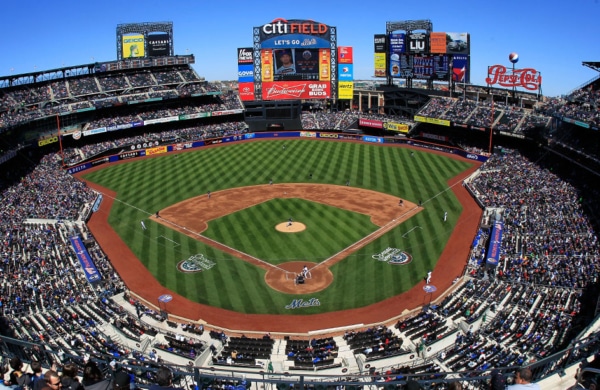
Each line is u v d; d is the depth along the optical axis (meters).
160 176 93.19
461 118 107.50
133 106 122.38
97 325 41.31
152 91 124.50
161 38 131.88
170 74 131.38
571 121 77.56
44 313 42.41
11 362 13.48
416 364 34.91
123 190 84.94
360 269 53.69
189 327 42.56
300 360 36.31
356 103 138.88
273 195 79.69
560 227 58.19
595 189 69.25
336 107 137.50
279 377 32.81
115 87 121.69
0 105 102.69
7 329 38.91
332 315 45.09
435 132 115.62
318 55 125.12
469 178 85.31
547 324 38.19
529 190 73.31
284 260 56.00
